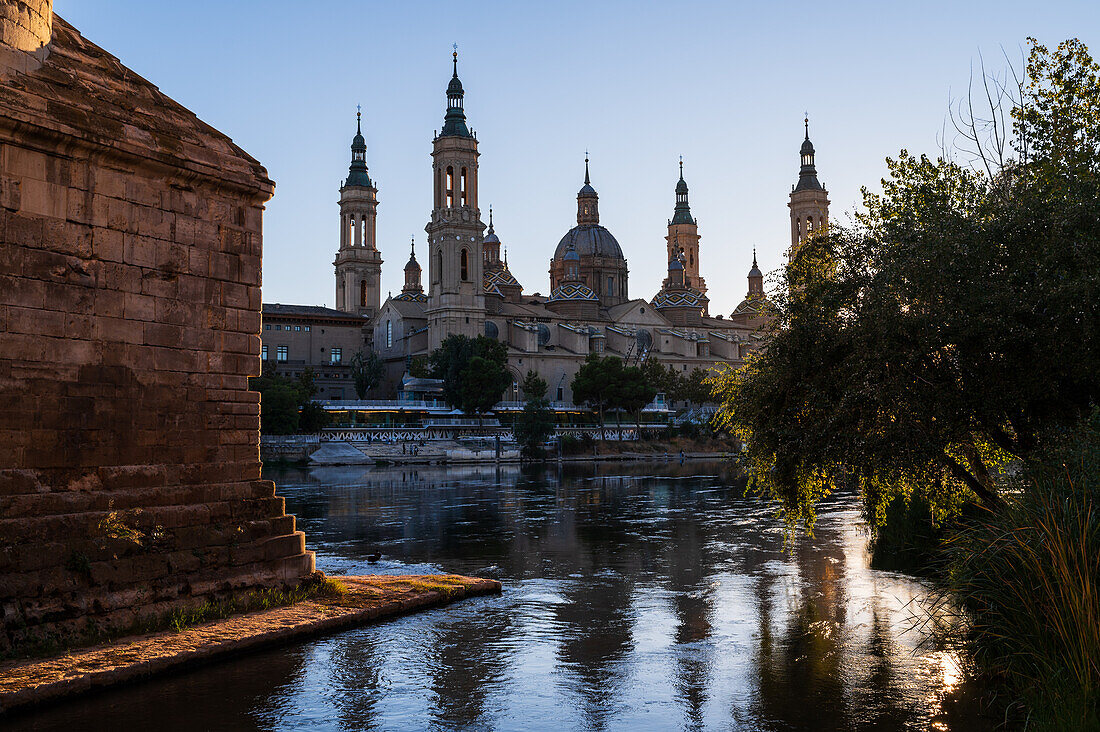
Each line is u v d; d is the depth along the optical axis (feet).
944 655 55.47
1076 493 47.11
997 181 68.64
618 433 449.06
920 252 61.05
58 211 52.54
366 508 167.84
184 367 60.13
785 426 70.69
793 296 69.87
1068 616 40.98
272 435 351.25
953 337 58.39
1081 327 56.18
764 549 107.34
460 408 435.12
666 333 583.58
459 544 114.93
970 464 70.69
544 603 73.20
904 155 72.69
